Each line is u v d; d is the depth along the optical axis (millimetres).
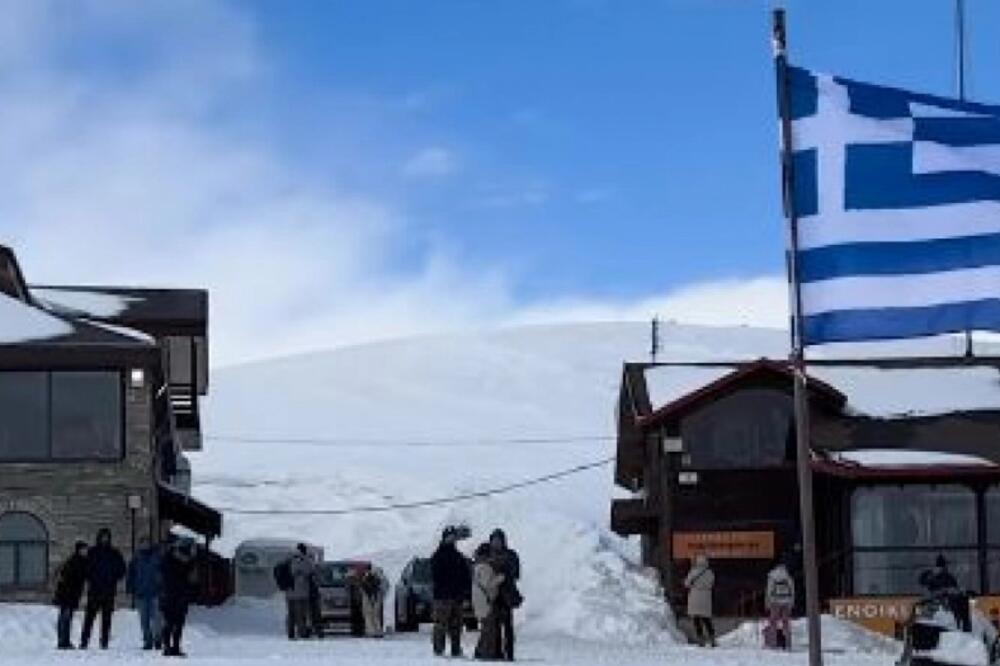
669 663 31375
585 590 51250
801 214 18016
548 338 165125
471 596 32500
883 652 42938
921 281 17844
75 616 41781
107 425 49531
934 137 17938
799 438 17719
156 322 63344
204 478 94250
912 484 49375
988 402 52594
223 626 51656
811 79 18031
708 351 161375
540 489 94688
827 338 17906
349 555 79500
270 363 154250
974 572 49000
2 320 49969
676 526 50844
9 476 48875
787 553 49719
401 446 112750
